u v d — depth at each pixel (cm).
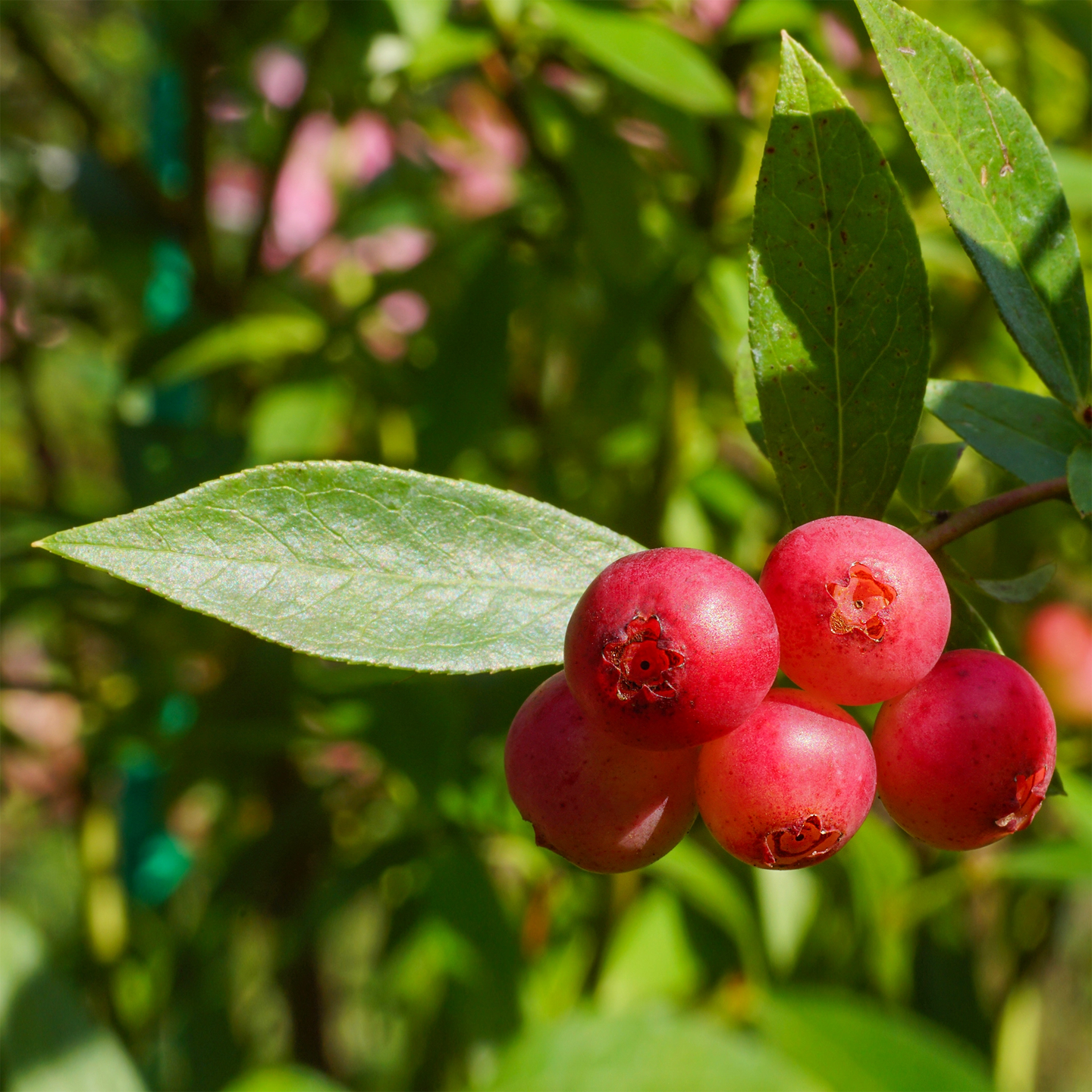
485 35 34
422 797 32
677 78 29
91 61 69
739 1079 27
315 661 40
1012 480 29
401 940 37
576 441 45
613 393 44
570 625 20
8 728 50
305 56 46
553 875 41
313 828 42
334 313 50
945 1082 30
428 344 43
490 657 21
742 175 39
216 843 48
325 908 35
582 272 42
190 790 46
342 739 34
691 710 19
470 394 37
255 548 20
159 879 48
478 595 21
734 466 46
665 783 20
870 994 42
